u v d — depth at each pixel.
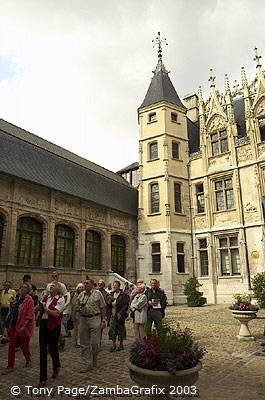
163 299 8.57
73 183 21.72
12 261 16.81
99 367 6.92
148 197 25.31
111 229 23.89
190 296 20.38
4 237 16.88
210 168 24.69
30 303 7.07
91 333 6.95
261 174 22.06
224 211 23.19
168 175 24.80
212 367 6.71
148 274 23.62
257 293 11.60
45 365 5.93
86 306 7.04
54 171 20.83
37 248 18.77
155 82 28.83
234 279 21.70
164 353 4.21
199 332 10.48
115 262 24.22
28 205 18.31
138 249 24.73
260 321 13.05
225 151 24.45
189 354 4.28
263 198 11.92
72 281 19.92
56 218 19.81
